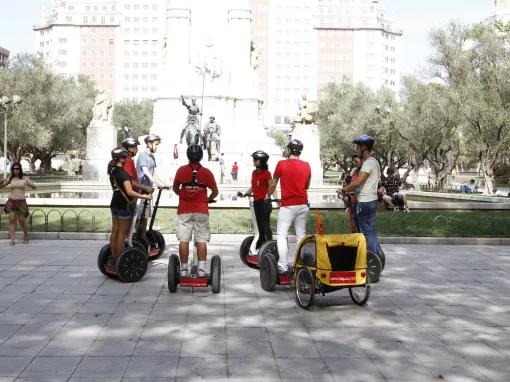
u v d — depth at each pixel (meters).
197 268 11.10
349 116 68.12
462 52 45.44
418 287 11.47
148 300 10.16
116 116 103.75
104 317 9.01
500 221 21.80
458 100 44.31
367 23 174.75
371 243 11.48
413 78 56.62
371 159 11.43
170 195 32.16
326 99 79.06
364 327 8.61
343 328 8.55
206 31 61.09
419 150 53.59
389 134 57.31
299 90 169.00
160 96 60.38
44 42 183.25
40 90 58.88
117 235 11.76
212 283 10.63
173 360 7.06
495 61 44.84
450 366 6.96
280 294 10.74
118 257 11.45
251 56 63.72
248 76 61.50
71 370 6.69
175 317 9.05
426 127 49.88
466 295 10.77
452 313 9.46
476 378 6.58
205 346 7.62
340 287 9.69
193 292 10.84
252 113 61.12
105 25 172.00
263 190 12.68
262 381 6.41
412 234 18.81
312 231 19.12
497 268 13.56
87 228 18.88
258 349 7.52
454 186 66.31
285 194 11.05
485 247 17.02
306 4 168.12
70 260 13.95
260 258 11.73
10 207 16.34
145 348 7.51
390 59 185.12
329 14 174.88
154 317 9.04
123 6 171.12
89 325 8.55
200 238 10.84
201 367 6.83
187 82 60.31
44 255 14.64
